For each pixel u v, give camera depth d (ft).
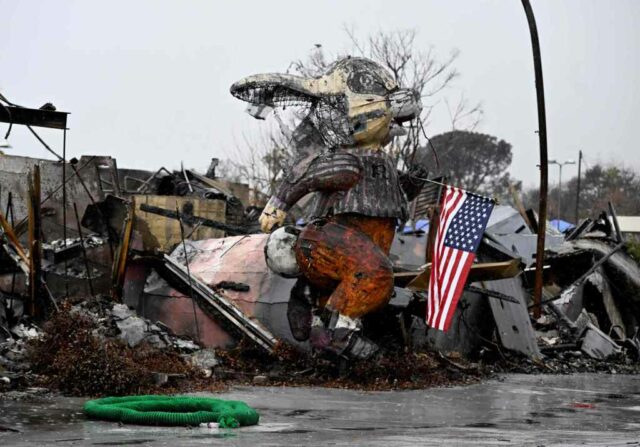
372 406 58.95
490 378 83.46
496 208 121.80
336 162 70.74
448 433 47.16
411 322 83.15
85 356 59.06
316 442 42.19
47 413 49.21
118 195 105.29
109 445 39.47
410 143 195.31
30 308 76.38
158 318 83.66
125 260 82.33
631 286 117.80
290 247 73.51
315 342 71.46
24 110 79.46
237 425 46.47
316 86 71.97
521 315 97.66
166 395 57.72
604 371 97.71
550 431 49.21
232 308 78.28
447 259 72.23
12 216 87.76
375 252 70.38
